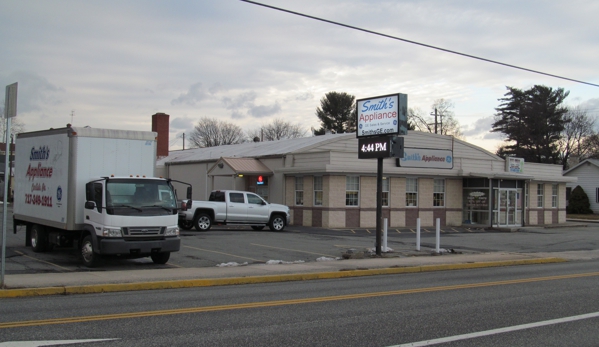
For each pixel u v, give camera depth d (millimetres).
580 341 7293
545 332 7762
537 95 77250
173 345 6789
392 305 9766
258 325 8008
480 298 10594
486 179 34406
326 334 7488
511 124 78125
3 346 6613
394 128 17797
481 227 33562
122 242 13555
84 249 14336
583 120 78375
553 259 18656
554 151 76562
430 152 33562
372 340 7195
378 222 18125
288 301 10094
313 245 21016
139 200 14109
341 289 11758
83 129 14625
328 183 29750
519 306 9742
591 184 56031
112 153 15039
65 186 14719
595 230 34562
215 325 7973
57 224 15016
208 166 40219
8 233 23312
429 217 33719
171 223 14320
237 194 26781
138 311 8992
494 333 7652
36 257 15875
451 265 16188
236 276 13031
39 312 8852
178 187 44281
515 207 35750
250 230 27703
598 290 11742
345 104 82812
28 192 17109
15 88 10633
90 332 7430
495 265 17156
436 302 10109
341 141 32625
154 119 53375
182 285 12016
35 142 16750
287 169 32094
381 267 15336
